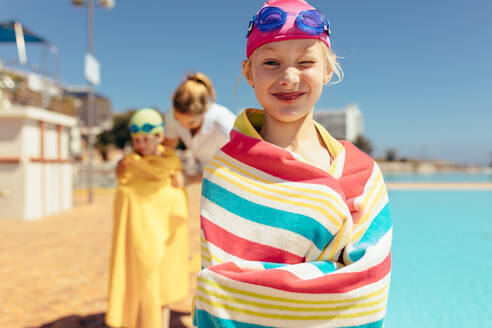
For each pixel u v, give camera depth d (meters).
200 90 2.45
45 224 8.20
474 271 4.86
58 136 10.62
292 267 0.95
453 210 10.96
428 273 4.79
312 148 1.17
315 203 1.01
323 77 1.12
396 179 32.94
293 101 1.06
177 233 2.69
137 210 2.63
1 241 6.34
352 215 1.08
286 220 1.01
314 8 1.10
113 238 2.71
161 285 2.59
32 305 3.52
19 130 9.15
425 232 7.54
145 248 2.56
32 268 4.73
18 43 11.02
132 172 2.72
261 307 0.94
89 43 12.59
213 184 1.10
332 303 0.93
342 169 1.12
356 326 0.94
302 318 0.93
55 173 10.27
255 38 1.07
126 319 2.60
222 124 2.56
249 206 1.05
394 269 4.99
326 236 1.01
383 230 1.07
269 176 1.07
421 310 3.56
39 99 10.80
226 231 1.05
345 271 0.93
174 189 2.74
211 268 0.98
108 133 44.81
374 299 0.95
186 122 2.53
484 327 3.14
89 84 12.73
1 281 4.21
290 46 1.03
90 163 12.59
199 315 0.97
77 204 12.10
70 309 3.44
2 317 3.23
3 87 10.54
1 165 9.10
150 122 2.73
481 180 31.06
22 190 9.01
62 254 5.44
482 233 7.39
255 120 1.28
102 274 4.50
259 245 1.02
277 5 1.09
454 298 3.87
